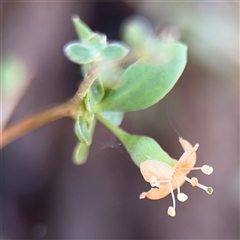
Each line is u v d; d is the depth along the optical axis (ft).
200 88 0.44
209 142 0.45
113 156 0.42
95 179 0.42
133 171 0.43
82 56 0.22
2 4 0.39
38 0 0.40
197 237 0.45
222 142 0.46
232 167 0.46
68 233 0.42
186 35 0.42
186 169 0.25
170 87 0.25
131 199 0.43
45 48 0.40
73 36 0.41
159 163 0.24
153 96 0.25
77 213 0.42
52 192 0.42
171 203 0.45
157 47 0.25
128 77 0.25
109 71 0.25
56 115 0.26
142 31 0.37
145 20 0.42
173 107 0.43
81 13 0.41
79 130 0.24
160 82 0.25
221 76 0.43
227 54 0.42
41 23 0.40
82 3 0.42
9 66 0.34
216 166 0.46
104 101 0.25
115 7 0.42
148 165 0.24
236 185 0.46
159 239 0.44
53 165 0.41
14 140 0.40
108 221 0.43
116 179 0.43
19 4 0.40
